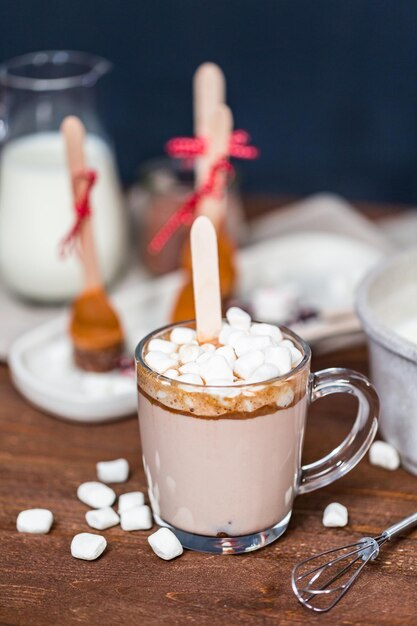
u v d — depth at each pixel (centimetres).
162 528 74
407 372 76
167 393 70
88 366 90
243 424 70
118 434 85
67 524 76
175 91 150
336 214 113
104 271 101
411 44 141
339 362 91
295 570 72
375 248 107
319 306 98
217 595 71
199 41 146
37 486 79
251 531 73
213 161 89
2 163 98
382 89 144
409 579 72
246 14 143
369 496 78
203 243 73
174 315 90
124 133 154
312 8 142
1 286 105
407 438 78
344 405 87
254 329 74
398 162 149
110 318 90
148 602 70
